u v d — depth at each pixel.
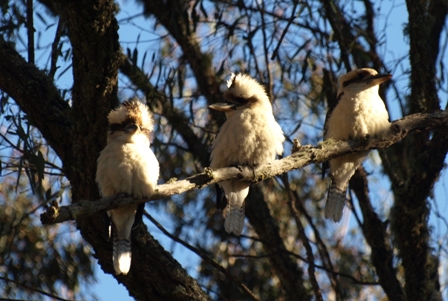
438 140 10.77
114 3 8.45
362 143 9.55
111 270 9.86
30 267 10.91
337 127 9.77
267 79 12.95
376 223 12.10
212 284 12.41
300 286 12.64
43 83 9.91
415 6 11.66
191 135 13.00
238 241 12.99
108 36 8.47
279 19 12.34
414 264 11.75
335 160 10.31
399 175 12.69
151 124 9.12
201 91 13.45
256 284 12.63
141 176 8.31
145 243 9.84
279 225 13.45
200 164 13.15
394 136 9.65
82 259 11.10
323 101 11.97
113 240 8.71
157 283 9.90
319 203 13.51
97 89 8.67
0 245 10.76
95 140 8.94
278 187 13.43
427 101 11.60
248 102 9.56
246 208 13.13
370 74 9.87
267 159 9.44
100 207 7.06
